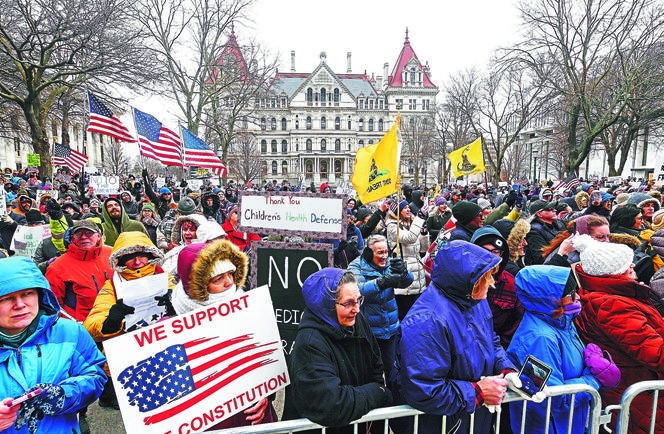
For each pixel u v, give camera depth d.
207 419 2.00
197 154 7.83
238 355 2.12
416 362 1.92
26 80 16.31
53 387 1.71
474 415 2.19
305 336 1.93
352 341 2.05
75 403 1.81
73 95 21.69
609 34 19.59
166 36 20.38
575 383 2.23
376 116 78.31
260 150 77.25
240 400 2.10
